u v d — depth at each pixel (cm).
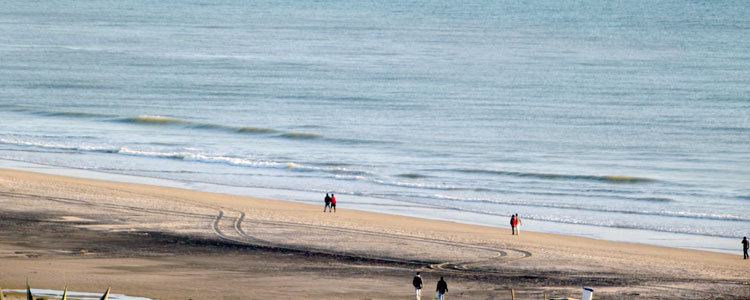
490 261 12475
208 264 11531
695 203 18688
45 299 8550
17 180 17512
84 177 19638
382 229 14612
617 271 12100
